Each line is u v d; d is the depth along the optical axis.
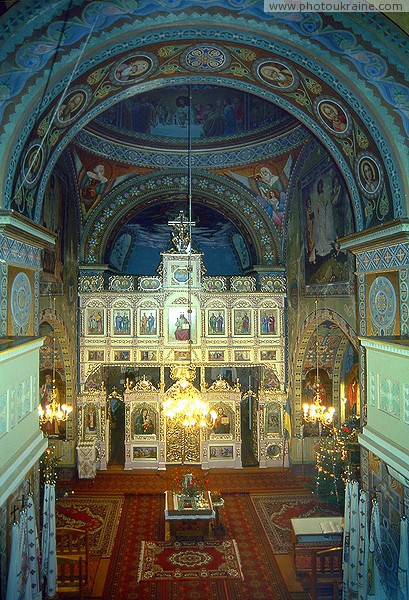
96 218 20.48
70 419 19.67
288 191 20.11
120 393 26.47
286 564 13.09
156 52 9.90
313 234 17.84
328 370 20.00
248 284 20.73
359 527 10.39
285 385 20.56
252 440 23.05
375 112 9.49
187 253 20.38
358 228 11.79
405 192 9.75
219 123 19.58
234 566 12.98
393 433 9.35
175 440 20.70
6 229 9.29
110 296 20.23
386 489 10.24
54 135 10.99
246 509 16.62
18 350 8.33
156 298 20.31
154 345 20.23
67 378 19.72
